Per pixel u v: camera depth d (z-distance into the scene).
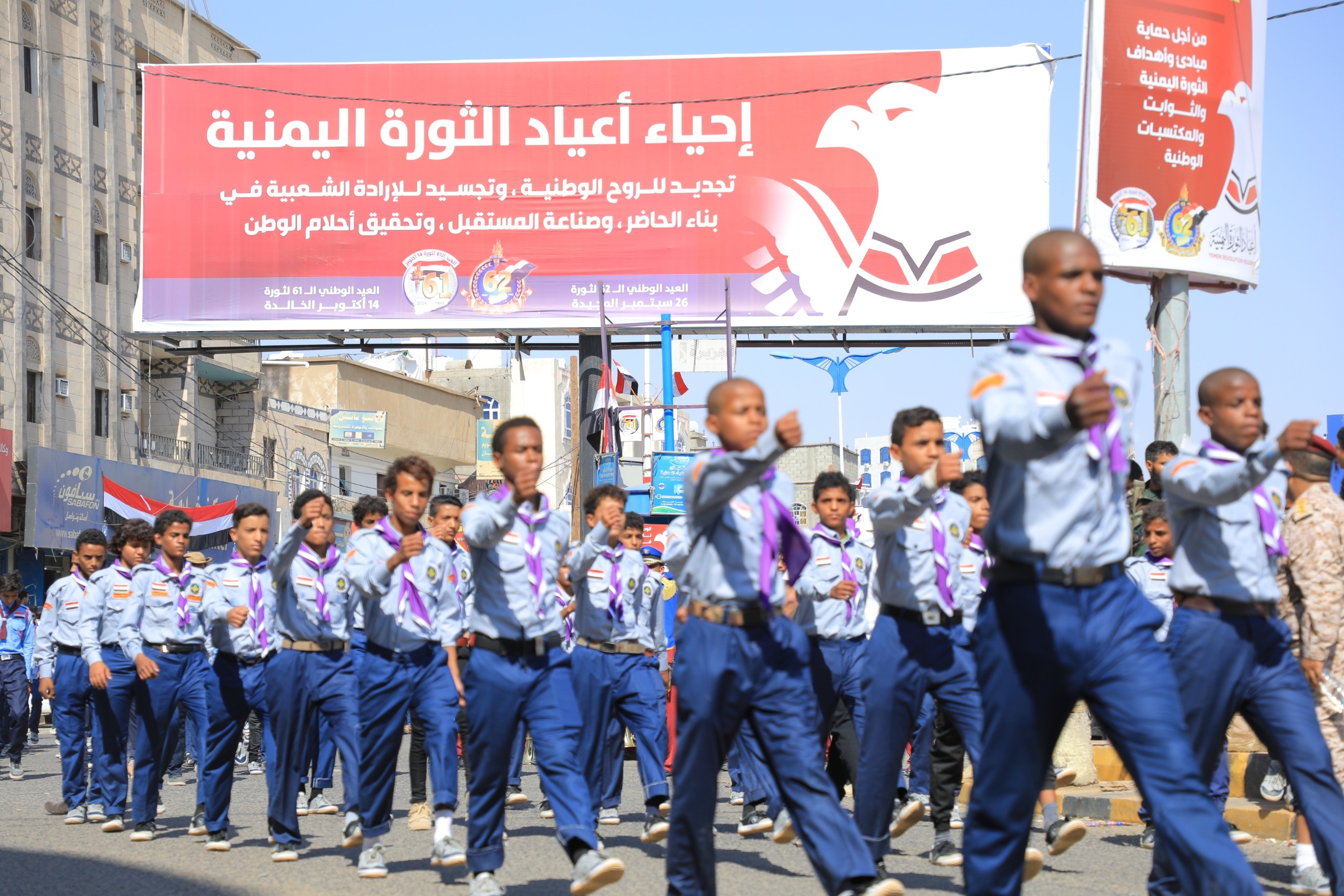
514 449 5.84
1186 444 5.38
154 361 33.25
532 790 11.80
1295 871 6.32
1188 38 14.82
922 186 19.28
